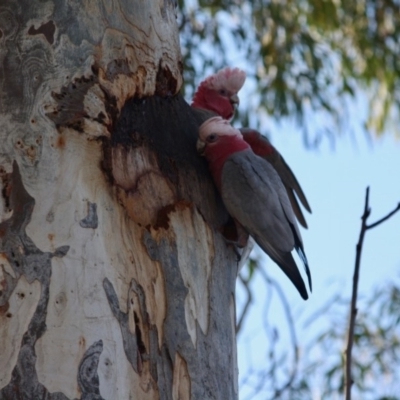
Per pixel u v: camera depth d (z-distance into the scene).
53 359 5.53
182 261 6.52
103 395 5.54
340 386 11.82
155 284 6.26
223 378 6.46
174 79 7.09
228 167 7.40
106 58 6.44
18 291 5.66
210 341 6.46
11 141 6.04
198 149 7.36
